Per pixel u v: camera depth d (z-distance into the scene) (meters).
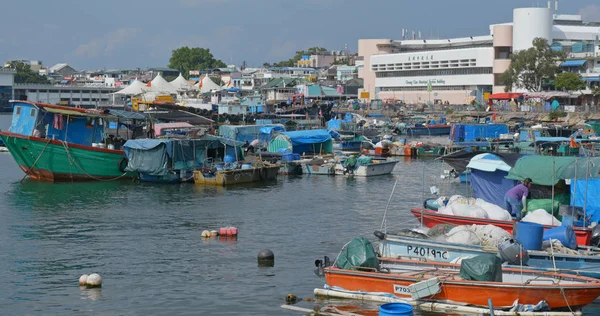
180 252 26.52
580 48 121.06
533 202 26.53
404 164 59.31
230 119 86.25
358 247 21.09
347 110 119.06
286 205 37.41
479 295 19.03
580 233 23.56
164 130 56.12
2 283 22.39
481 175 30.70
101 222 32.31
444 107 119.81
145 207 36.44
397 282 19.89
